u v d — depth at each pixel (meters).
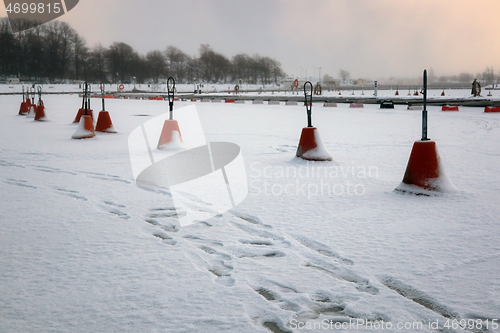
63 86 115.44
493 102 35.19
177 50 170.12
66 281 3.50
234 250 4.18
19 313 3.00
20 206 5.88
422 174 6.46
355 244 4.32
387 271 3.64
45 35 129.00
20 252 4.17
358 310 2.99
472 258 3.92
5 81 114.88
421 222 5.05
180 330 2.75
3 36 120.19
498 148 11.17
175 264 3.84
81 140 13.49
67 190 6.83
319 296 3.21
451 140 13.02
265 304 3.08
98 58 140.62
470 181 7.29
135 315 2.94
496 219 5.13
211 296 3.21
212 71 175.12
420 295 3.22
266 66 192.00
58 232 4.77
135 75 146.50
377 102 39.78
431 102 37.06
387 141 13.18
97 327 2.80
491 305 3.04
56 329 2.78
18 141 13.21
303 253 4.08
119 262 3.89
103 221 5.17
